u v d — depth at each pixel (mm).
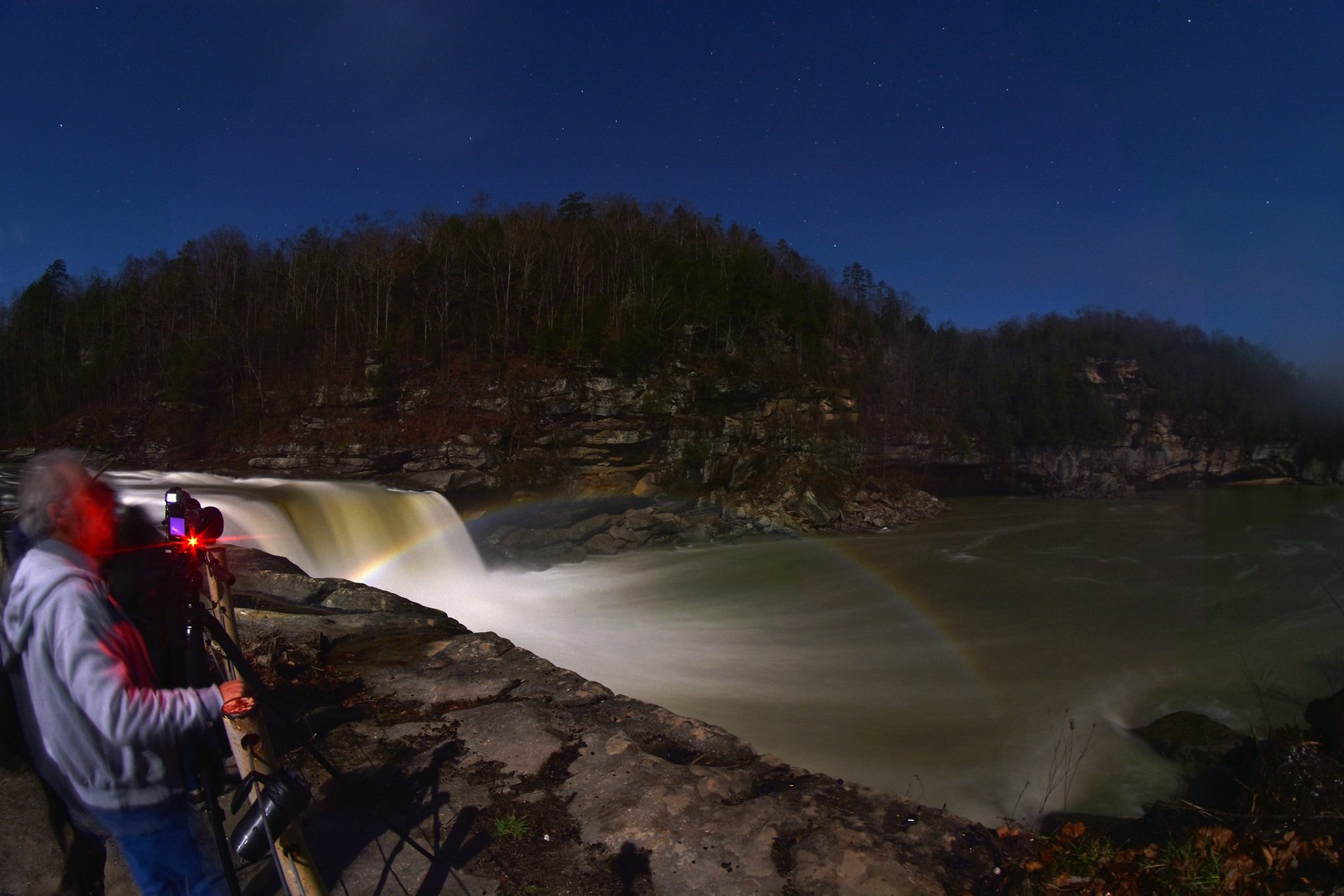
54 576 2213
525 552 30938
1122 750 12062
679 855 3293
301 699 4828
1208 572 27781
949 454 51156
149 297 45219
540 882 3125
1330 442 54625
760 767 4199
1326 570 27766
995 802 10398
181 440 38375
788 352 46219
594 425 36844
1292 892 3666
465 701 4961
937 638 19703
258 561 8828
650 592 25562
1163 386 59094
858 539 36438
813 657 17906
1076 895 3434
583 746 4223
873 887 3129
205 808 2418
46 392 42469
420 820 3525
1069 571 28453
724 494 39469
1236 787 6773
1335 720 5934
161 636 2697
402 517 26109
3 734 2918
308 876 2523
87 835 3025
